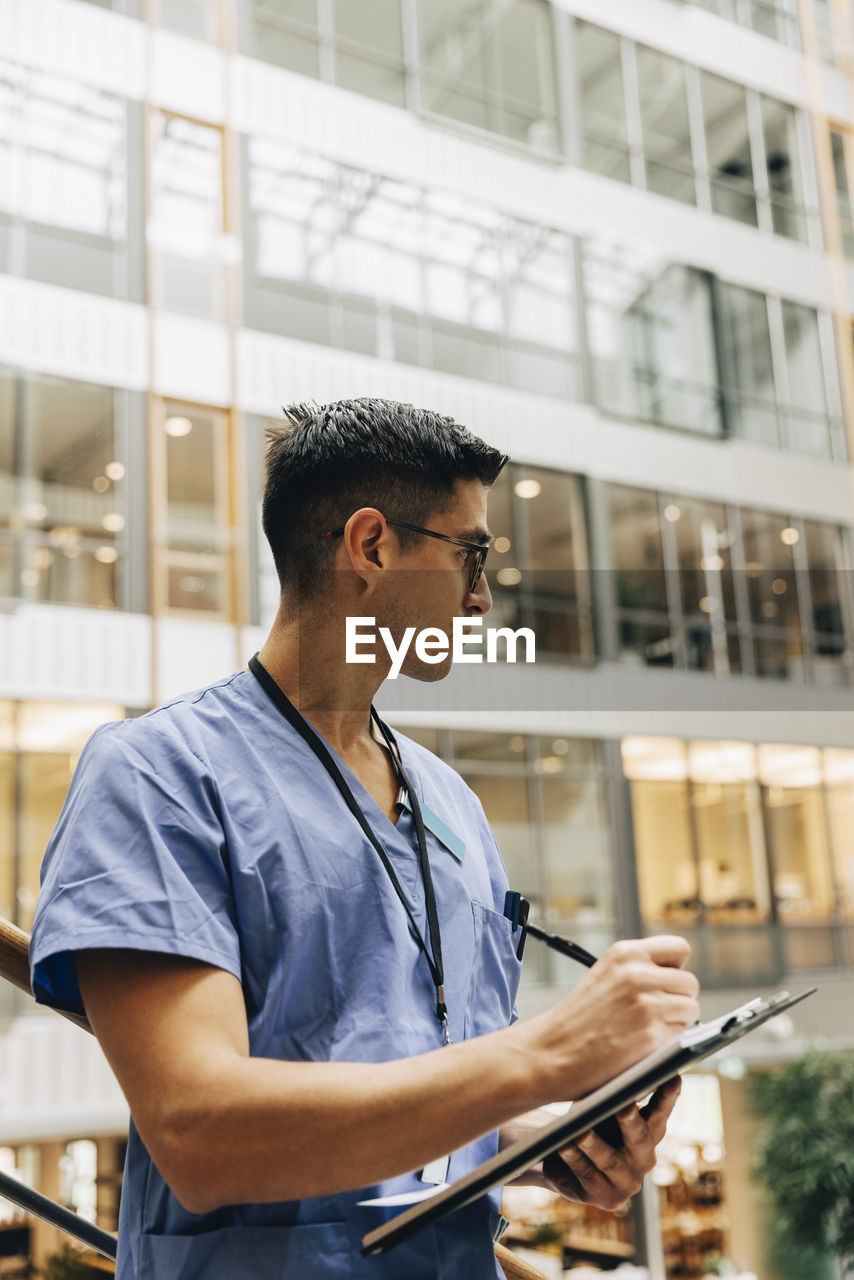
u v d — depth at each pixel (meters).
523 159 13.30
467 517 1.00
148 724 0.88
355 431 0.98
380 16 12.70
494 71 13.38
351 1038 0.84
